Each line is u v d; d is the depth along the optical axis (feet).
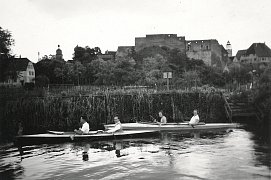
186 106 100.99
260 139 61.26
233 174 38.47
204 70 187.01
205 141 59.88
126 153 50.70
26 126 92.38
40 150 53.83
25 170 42.04
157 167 42.34
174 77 158.71
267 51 321.93
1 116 94.63
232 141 59.41
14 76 149.28
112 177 38.50
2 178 38.78
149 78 144.05
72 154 50.44
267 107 94.07
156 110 98.99
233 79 181.88
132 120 96.89
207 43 248.73
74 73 160.97
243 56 330.34
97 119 94.53
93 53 216.95
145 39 241.35
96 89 108.27
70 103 93.25
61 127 89.71
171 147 54.80
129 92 100.22
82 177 38.73
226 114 99.50
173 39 240.32
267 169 40.22
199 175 38.50
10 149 55.47
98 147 55.62
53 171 41.39
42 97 95.04
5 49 137.18
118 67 155.94
